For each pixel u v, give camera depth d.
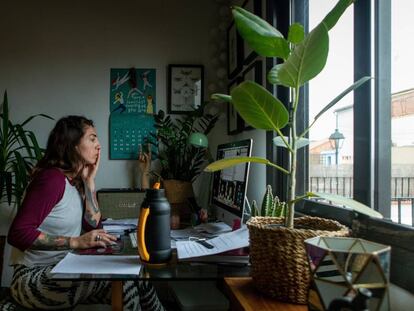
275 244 0.87
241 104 0.85
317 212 1.46
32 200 1.46
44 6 2.80
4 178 2.42
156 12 2.85
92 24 2.82
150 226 1.14
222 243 1.27
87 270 1.08
